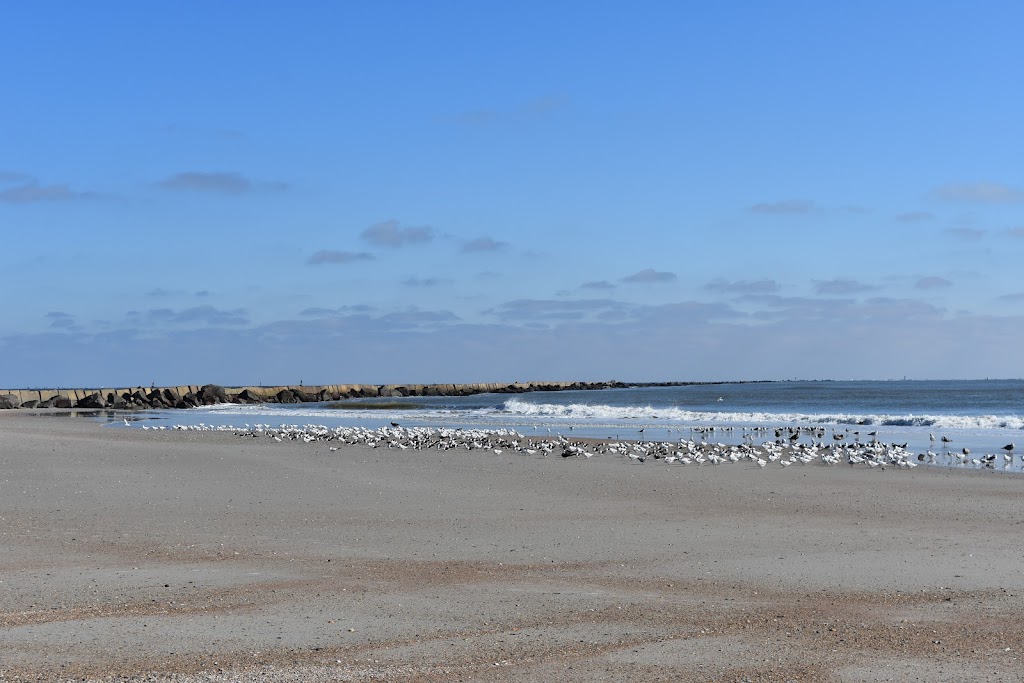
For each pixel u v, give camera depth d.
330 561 13.89
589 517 18.09
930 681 8.45
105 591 11.97
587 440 38.50
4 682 8.43
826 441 38.81
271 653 9.31
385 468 26.86
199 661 9.04
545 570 13.27
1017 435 41.09
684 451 30.41
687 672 8.71
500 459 29.64
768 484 23.39
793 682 8.43
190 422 60.75
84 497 20.67
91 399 100.00
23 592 11.91
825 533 16.20
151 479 23.84
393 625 10.38
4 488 22.03
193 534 16.16
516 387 166.50
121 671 8.73
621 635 9.98
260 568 13.39
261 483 23.27
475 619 10.63
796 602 11.41
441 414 69.00
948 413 64.50
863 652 9.34
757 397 105.56
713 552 14.51
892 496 21.11
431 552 14.59
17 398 101.12
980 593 11.77
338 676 8.58
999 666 8.88
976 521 17.52
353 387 136.38
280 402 115.44
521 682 8.42
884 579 12.57
